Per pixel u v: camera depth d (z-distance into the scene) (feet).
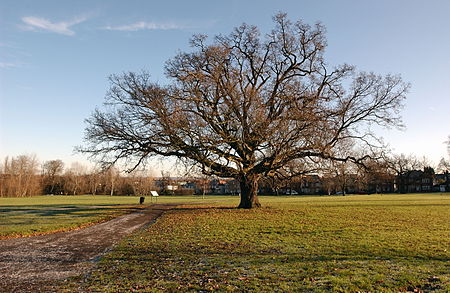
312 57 95.35
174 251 40.50
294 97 84.89
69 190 388.37
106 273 30.86
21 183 330.34
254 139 87.56
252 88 91.45
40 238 53.21
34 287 26.86
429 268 30.86
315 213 90.43
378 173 92.43
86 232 60.34
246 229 59.26
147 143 89.61
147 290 25.68
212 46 90.79
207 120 89.97
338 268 31.17
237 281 27.50
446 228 59.82
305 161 97.40
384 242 45.21
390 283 26.37
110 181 363.15
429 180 392.88
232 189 367.66
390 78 87.45
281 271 30.45
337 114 86.84
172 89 85.87
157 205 143.74
